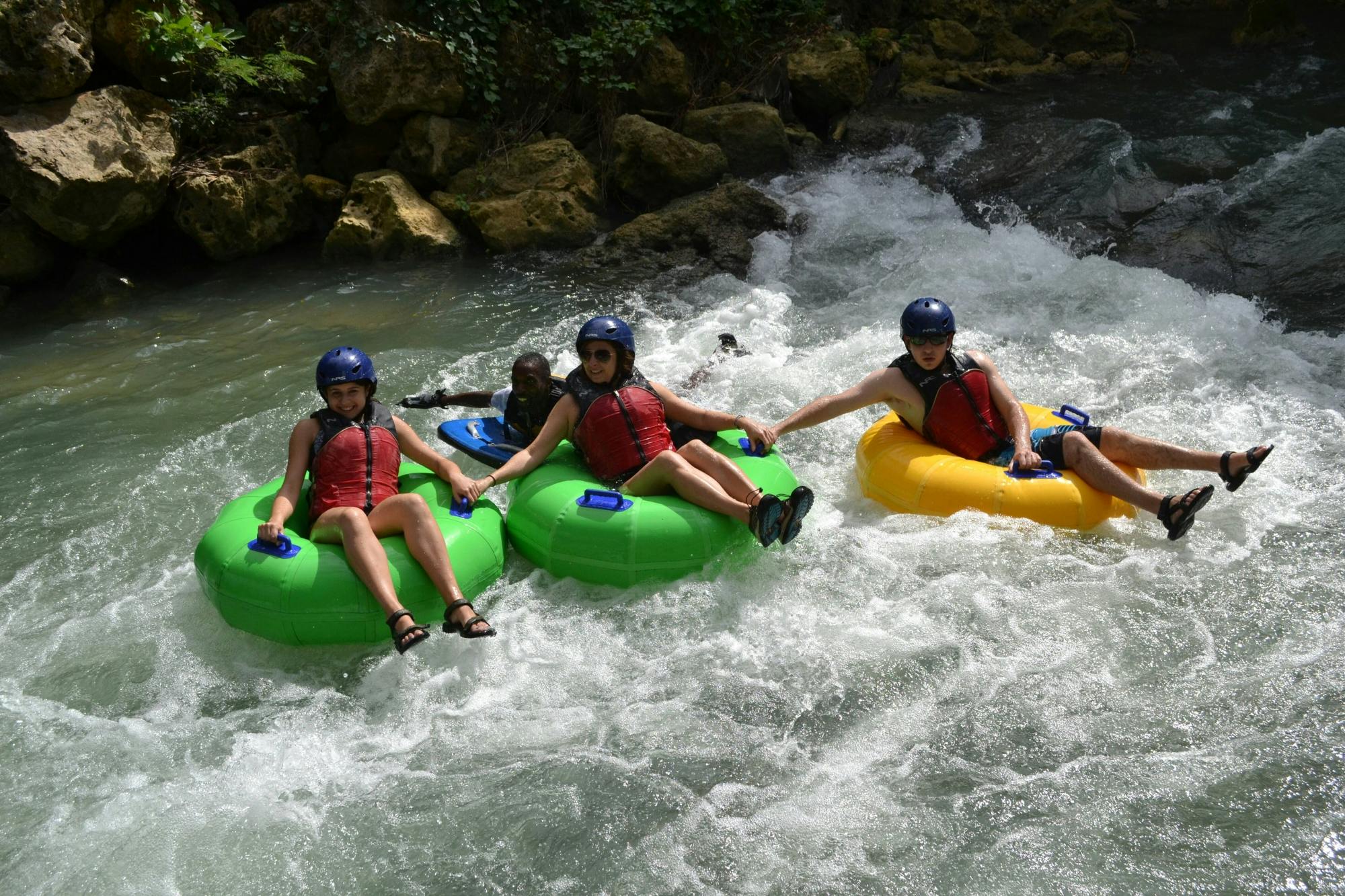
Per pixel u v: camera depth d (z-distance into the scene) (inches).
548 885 133.7
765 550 196.9
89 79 370.9
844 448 240.2
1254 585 183.2
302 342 309.6
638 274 360.5
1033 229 363.3
